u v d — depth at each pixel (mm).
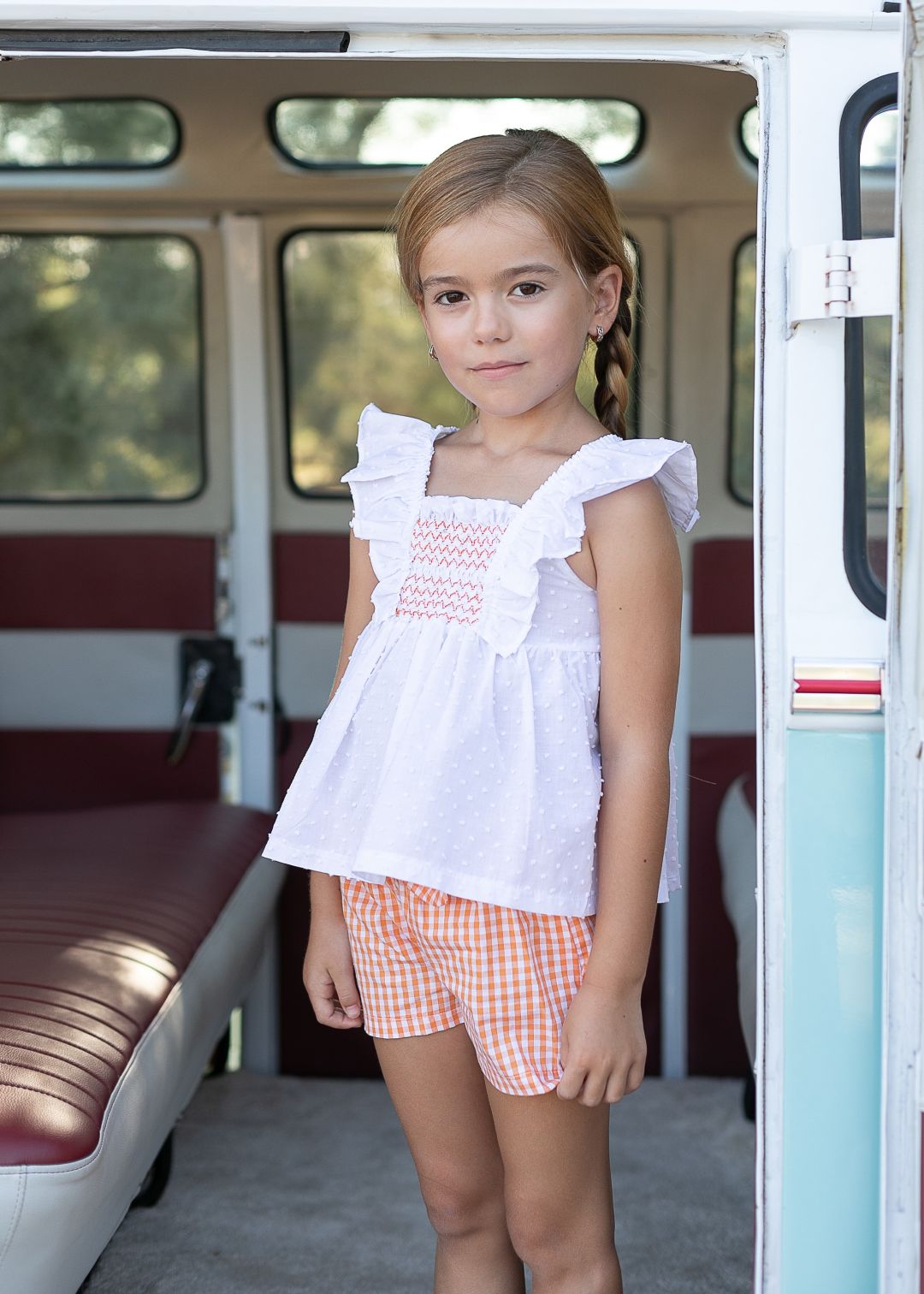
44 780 3238
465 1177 1635
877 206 1432
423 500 1558
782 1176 1458
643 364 3102
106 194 2941
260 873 2770
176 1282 2203
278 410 3162
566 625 1494
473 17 1426
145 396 3148
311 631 3223
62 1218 1478
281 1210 2469
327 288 3102
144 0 1433
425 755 1438
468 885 1427
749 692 3139
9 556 3195
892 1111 1401
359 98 2871
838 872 1446
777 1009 1454
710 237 3021
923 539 1328
